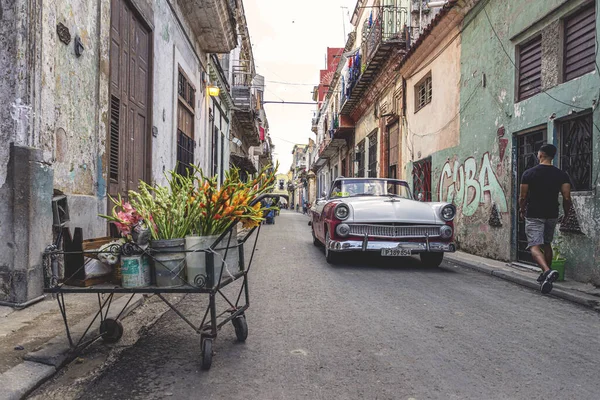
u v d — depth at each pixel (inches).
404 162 584.7
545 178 220.5
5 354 119.0
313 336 146.6
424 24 549.3
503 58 327.6
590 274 230.5
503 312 181.2
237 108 879.7
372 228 279.4
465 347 136.6
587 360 127.0
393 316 171.9
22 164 164.6
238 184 124.6
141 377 113.0
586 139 243.9
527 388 107.1
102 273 122.0
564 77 263.6
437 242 279.4
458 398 101.3
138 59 312.5
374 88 739.4
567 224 248.5
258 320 166.2
